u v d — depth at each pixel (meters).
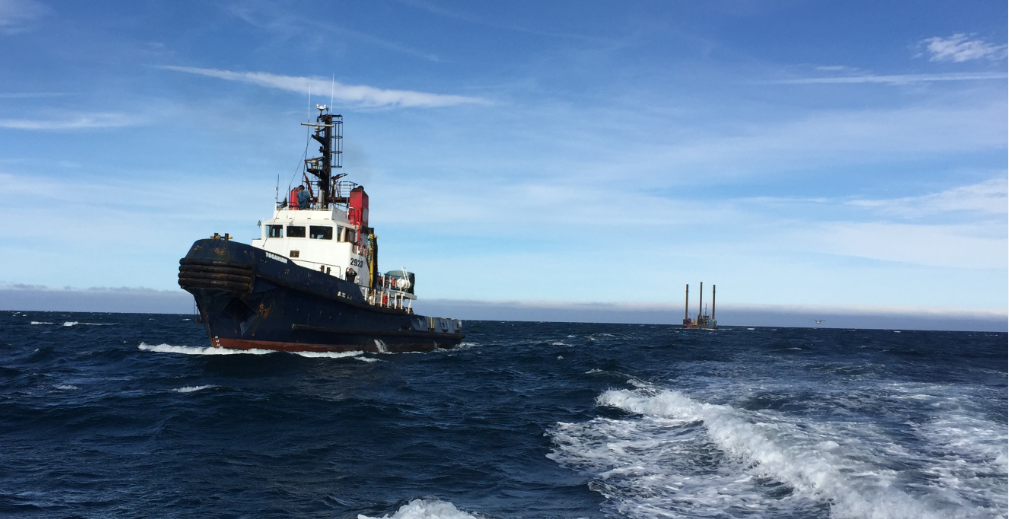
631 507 9.62
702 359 41.53
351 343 31.45
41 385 21.27
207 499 9.80
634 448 13.54
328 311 29.27
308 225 31.83
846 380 27.61
